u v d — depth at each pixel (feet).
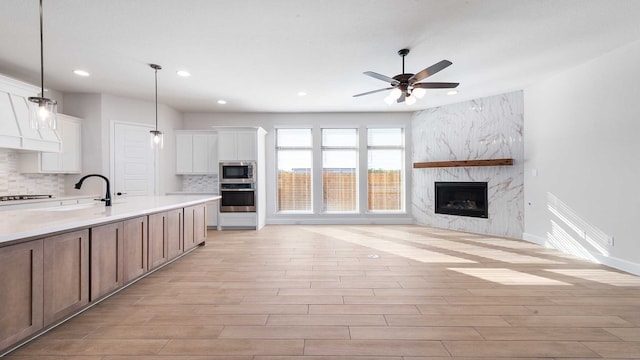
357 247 14.40
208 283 9.60
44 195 14.17
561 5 8.13
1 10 8.14
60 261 6.53
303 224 21.25
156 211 9.30
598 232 11.63
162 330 6.65
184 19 8.75
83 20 8.75
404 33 9.70
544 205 14.35
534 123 14.87
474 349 5.91
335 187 21.49
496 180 16.92
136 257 9.17
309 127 21.30
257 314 7.43
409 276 10.21
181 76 13.65
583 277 10.04
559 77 13.33
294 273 10.58
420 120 20.53
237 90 15.85
